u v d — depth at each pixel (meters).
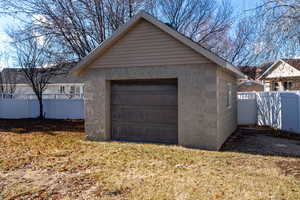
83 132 11.23
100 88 8.85
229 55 19.42
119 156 6.54
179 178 4.80
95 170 5.41
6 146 8.07
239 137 9.80
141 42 8.16
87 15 13.09
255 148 7.63
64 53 13.59
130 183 4.58
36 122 14.85
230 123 10.36
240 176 4.89
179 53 7.68
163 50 7.88
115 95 9.07
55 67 14.68
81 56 13.30
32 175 5.14
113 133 9.14
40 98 16.48
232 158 6.30
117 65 8.52
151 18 7.63
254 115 14.09
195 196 3.97
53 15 12.59
